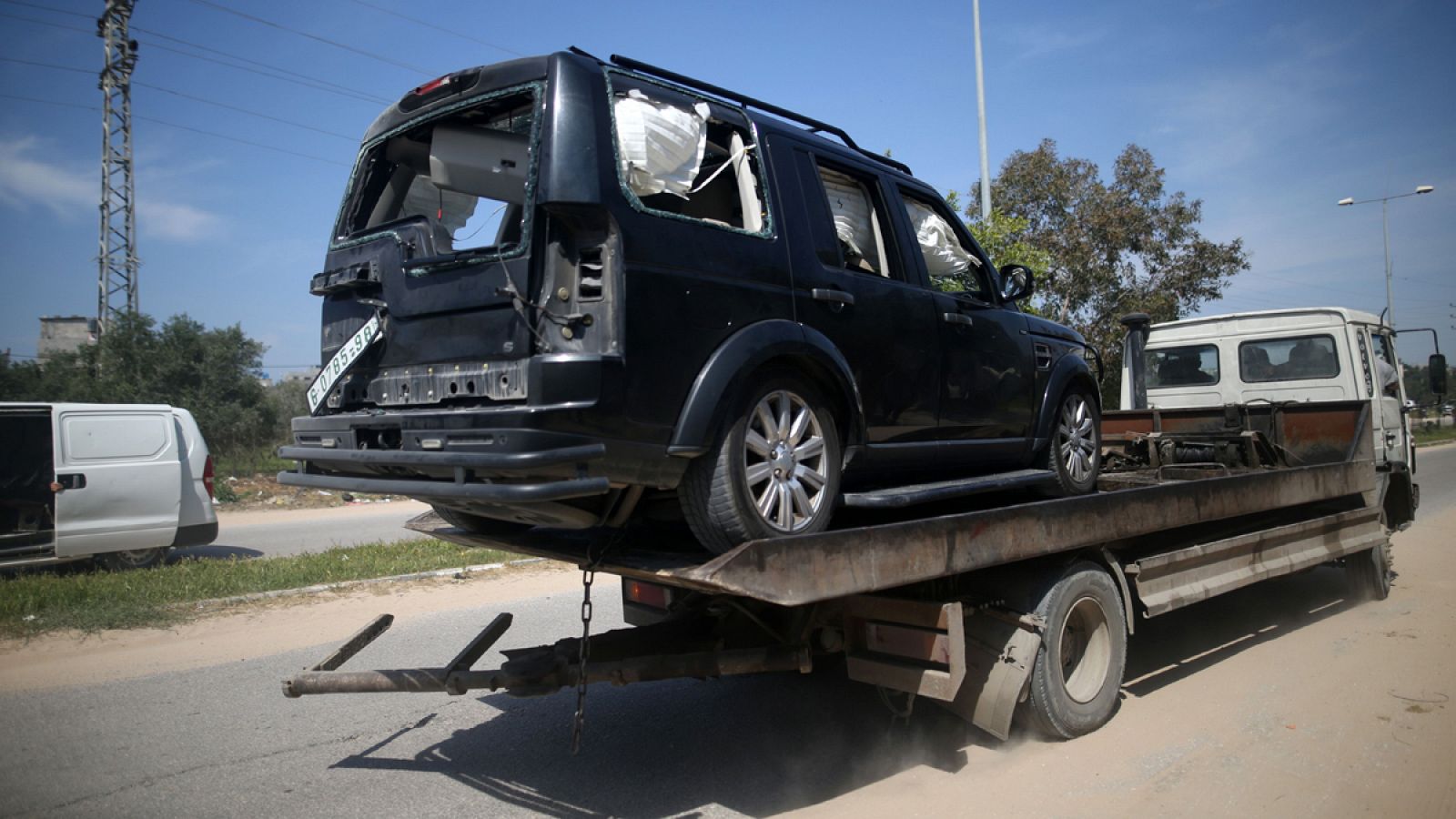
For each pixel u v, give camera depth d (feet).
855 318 14.26
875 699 17.92
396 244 12.66
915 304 15.58
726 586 10.25
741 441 11.83
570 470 10.44
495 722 16.72
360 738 15.81
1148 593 17.40
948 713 16.75
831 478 13.33
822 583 11.23
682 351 11.46
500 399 11.00
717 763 14.70
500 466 10.14
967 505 19.48
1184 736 15.44
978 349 16.93
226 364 81.05
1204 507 18.49
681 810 12.83
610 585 29.09
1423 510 47.21
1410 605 25.70
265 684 18.69
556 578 30.27
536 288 10.87
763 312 12.67
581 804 13.08
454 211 13.87
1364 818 12.20
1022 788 13.34
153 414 32.86
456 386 11.56
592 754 15.08
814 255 13.88
